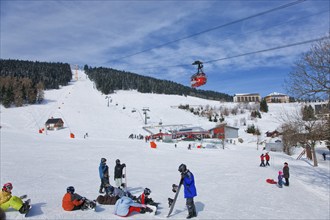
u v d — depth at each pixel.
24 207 10.05
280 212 12.90
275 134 91.50
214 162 33.19
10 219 9.50
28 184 15.87
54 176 19.00
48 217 9.78
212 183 19.50
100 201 12.08
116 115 119.62
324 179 25.77
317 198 17.55
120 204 10.36
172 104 176.12
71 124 95.19
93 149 38.84
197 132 91.56
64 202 10.73
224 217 11.20
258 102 197.25
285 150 58.22
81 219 9.67
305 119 32.09
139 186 17.03
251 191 17.44
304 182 23.41
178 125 107.44
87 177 19.39
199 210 12.13
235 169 27.27
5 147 35.47
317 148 67.12
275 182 20.83
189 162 31.81
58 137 56.16
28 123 92.38
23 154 30.33
